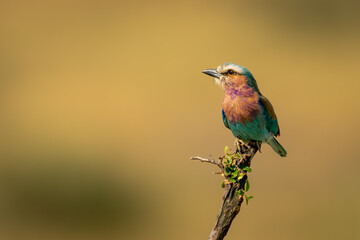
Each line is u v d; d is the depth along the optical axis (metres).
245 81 7.61
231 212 5.21
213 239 5.20
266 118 7.64
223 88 7.78
